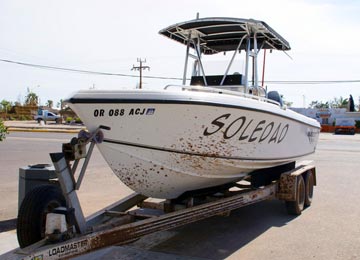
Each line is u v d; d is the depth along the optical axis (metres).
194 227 6.07
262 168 6.55
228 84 6.70
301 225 6.20
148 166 4.70
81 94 4.15
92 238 3.77
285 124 6.30
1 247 4.77
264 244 5.24
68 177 4.18
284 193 6.66
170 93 4.28
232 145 5.14
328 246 5.17
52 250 3.44
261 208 7.46
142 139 4.44
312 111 55.16
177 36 7.23
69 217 4.13
